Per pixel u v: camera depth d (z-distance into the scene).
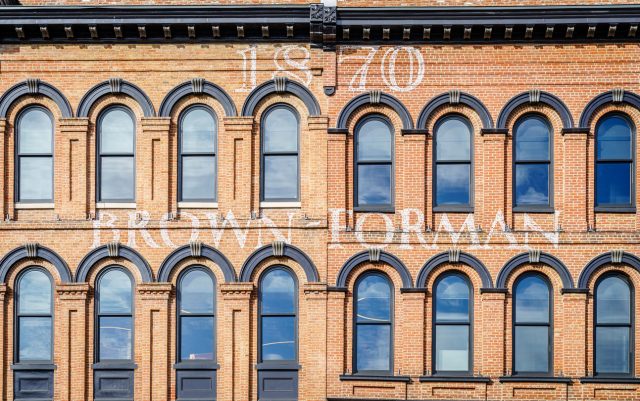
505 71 23.80
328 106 23.91
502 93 23.77
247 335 23.55
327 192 23.72
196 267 23.86
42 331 23.88
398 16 23.47
